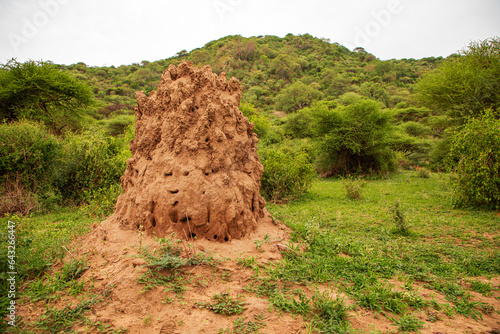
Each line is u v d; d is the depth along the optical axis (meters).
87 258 4.17
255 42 114.75
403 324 3.09
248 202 5.17
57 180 10.55
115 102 56.53
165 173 4.77
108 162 11.46
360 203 10.92
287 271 3.97
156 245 4.23
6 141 9.98
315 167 26.17
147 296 3.32
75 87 19.77
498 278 4.52
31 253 4.26
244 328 2.92
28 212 8.83
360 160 24.66
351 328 2.99
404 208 9.68
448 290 4.02
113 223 5.05
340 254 5.12
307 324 3.00
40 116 19.05
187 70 5.44
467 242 6.32
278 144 32.78
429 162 27.28
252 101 76.12
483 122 9.64
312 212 9.12
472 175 9.42
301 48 125.50
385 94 66.88
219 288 3.56
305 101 72.56
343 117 24.31
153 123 5.19
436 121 22.91
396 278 4.38
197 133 4.80
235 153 5.25
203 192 4.59
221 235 4.56
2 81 17.94
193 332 2.89
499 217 8.25
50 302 3.36
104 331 2.88
